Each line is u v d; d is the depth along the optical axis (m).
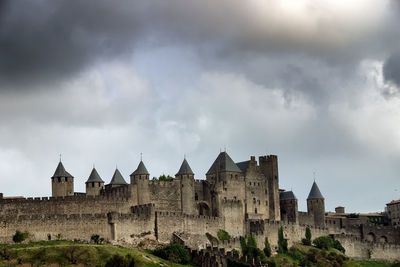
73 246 188.38
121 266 183.00
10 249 184.50
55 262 181.38
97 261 184.75
